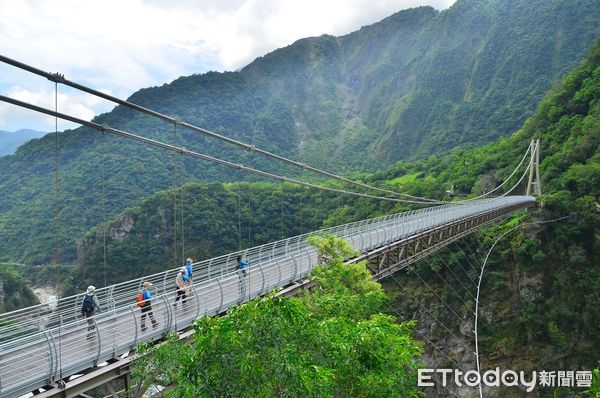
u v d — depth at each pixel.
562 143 65.31
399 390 8.96
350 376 7.66
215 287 16.58
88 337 11.12
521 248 47.66
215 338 6.12
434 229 33.81
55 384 9.45
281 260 18.70
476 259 50.59
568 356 41.28
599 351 40.38
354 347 7.84
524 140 77.56
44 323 11.39
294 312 6.83
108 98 16.16
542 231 48.41
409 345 9.48
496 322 45.31
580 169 52.28
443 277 49.16
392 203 62.84
